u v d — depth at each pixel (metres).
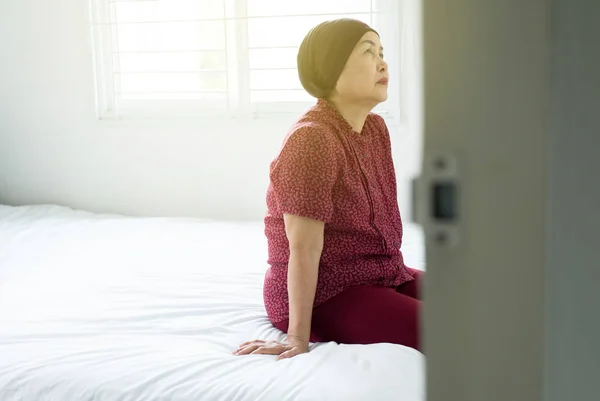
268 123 2.82
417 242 2.22
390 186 1.49
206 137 2.89
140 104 2.96
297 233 1.29
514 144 0.40
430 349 0.44
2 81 3.04
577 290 0.41
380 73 1.39
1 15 2.98
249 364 1.26
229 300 1.70
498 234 0.41
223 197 2.92
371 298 1.37
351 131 1.38
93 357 1.33
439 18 0.41
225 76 2.85
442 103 0.41
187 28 2.87
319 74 1.37
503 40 0.40
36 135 3.05
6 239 2.38
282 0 2.74
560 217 0.40
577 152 0.40
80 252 2.21
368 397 1.09
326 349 1.28
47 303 1.71
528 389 0.43
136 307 1.66
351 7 2.70
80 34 2.93
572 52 0.39
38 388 1.25
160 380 1.21
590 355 0.41
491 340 0.43
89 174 3.03
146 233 2.47
